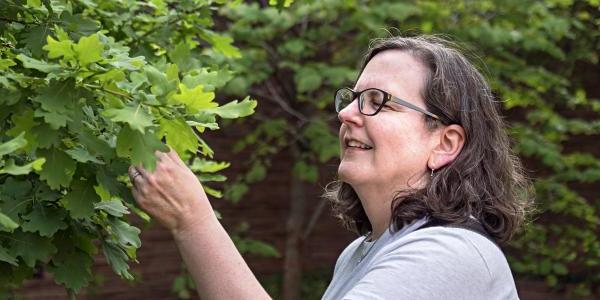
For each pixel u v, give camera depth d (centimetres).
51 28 217
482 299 181
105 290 771
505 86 657
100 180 189
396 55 208
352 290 180
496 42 618
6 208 195
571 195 665
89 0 265
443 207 195
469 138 205
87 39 170
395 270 179
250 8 623
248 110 187
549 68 746
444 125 204
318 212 773
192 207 186
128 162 193
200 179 261
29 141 183
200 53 303
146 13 305
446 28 621
